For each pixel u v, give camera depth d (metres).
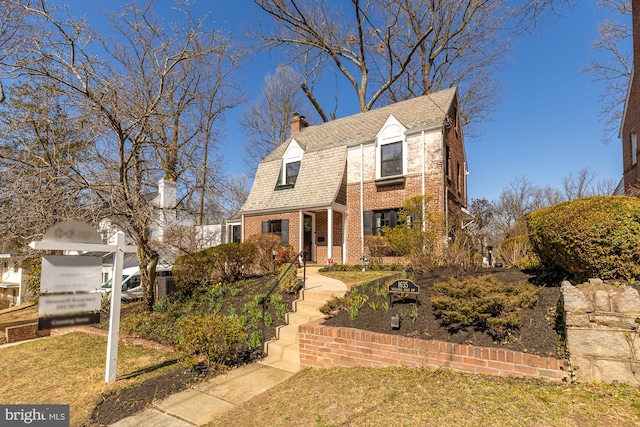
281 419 3.66
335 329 5.44
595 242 4.60
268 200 16.62
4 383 5.23
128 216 8.33
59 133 8.28
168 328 7.83
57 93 7.80
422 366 4.64
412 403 3.64
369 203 14.58
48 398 4.60
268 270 12.18
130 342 7.26
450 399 3.63
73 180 7.71
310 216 16.28
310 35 23.44
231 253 10.90
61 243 4.19
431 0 20.84
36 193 7.44
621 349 3.71
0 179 7.66
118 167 8.24
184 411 4.16
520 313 4.71
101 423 3.93
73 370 5.64
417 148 13.66
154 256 9.36
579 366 3.84
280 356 6.01
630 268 4.44
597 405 3.29
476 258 9.23
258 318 7.29
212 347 5.50
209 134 10.25
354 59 24.98
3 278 24.50
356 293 7.15
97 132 7.65
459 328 4.92
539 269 6.71
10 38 8.02
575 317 3.93
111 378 5.07
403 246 10.70
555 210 5.38
